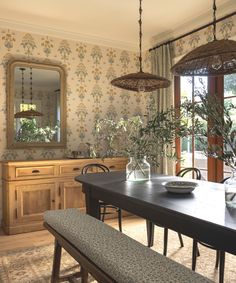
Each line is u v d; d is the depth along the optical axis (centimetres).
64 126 420
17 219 346
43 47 406
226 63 204
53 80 413
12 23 382
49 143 410
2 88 383
